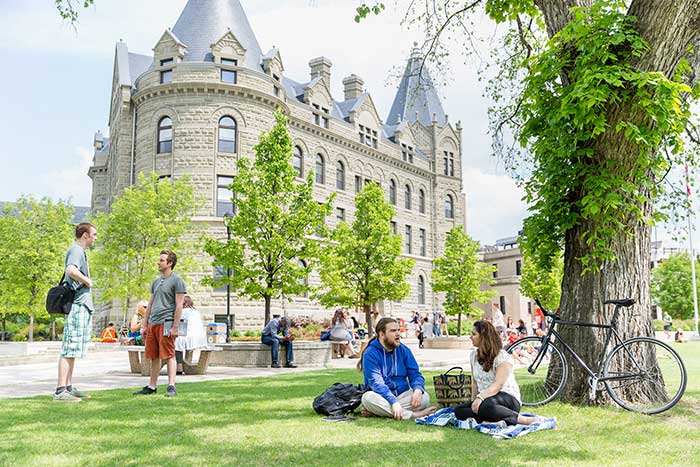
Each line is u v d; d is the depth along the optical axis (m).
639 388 7.59
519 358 13.32
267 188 22.91
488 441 5.42
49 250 39.62
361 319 43.50
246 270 21.98
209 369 15.04
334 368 15.69
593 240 8.05
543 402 7.76
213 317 33.31
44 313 40.41
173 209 31.69
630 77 7.00
